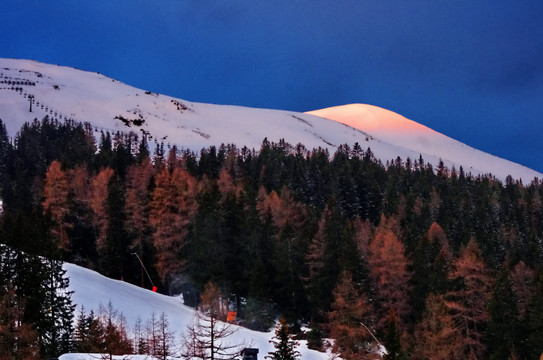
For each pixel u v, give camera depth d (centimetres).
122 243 7738
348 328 5034
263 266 6669
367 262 7038
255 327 6400
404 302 6262
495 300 5647
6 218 5553
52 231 7044
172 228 7412
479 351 5547
